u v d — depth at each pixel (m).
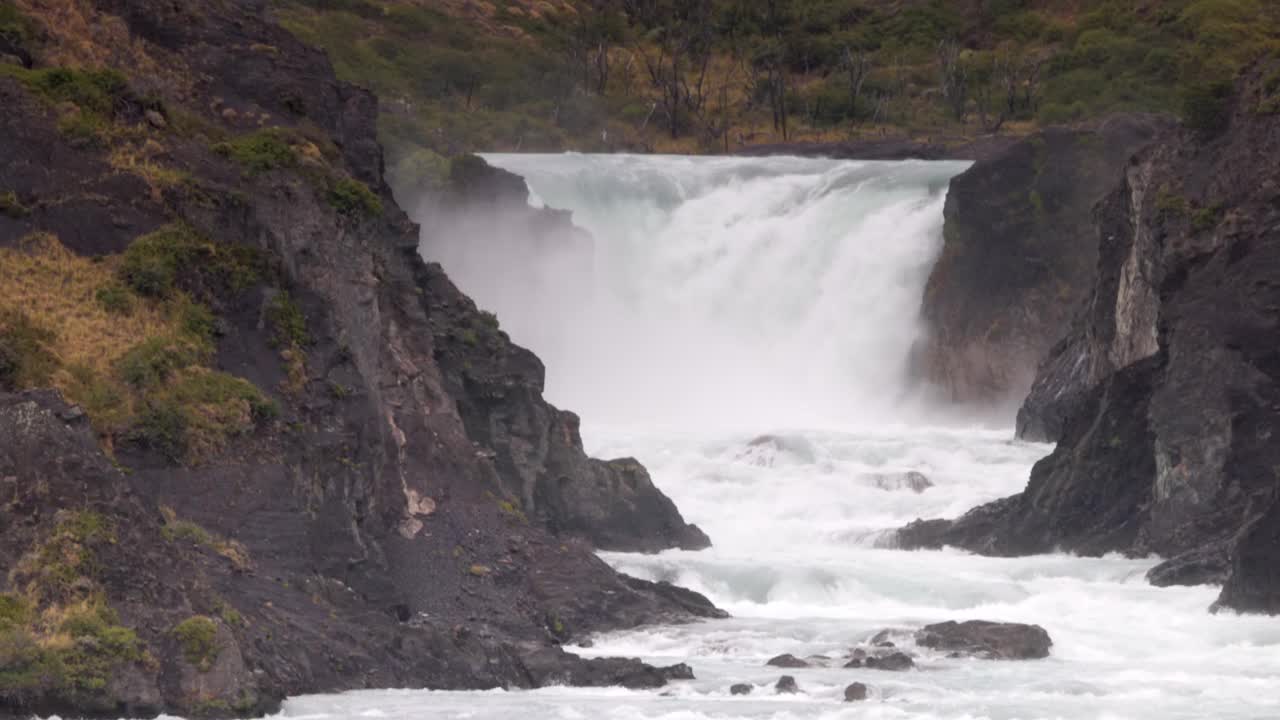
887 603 77.31
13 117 63.81
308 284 66.19
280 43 76.69
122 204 63.72
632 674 56.88
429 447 70.69
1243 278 86.25
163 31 73.56
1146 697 54.72
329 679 53.62
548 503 84.19
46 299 59.91
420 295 77.50
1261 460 83.31
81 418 51.06
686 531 90.06
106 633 47.78
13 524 48.97
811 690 55.28
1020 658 63.06
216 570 54.78
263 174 66.81
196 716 47.97
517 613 65.75
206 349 61.47
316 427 62.56
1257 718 51.28
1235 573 70.44
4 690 46.16
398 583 64.31
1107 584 78.25
